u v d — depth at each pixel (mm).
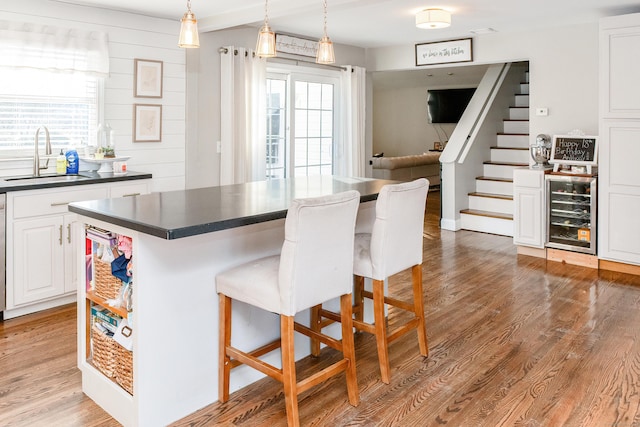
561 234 5176
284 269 2186
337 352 3117
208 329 2494
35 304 3736
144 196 2846
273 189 3146
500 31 5840
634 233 4562
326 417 2395
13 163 4055
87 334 2633
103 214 2299
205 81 5262
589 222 4922
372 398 2566
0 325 3484
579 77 5418
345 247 2420
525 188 5266
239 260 2621
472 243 5969
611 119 4566
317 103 6500
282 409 2480
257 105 5527
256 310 2740
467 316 3691
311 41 6203
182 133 5113
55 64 4133
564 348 3127
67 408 2477
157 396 2297
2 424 2318
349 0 3963
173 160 5066
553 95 5609
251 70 5453
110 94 4531
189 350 2414
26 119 4109
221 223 2150
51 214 3703
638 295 4105
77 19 4273
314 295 2297
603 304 3906
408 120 11805
